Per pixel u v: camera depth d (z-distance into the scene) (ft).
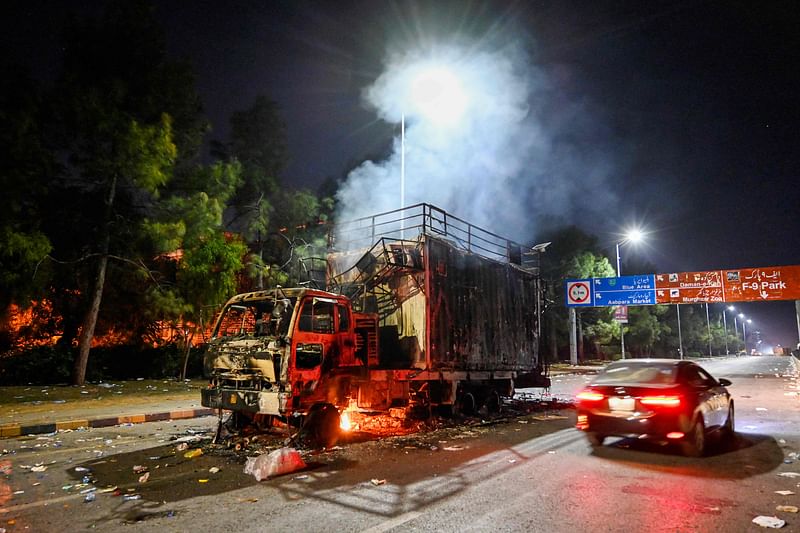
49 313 69.92
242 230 79.66
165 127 60.49
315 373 28.17
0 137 49.85
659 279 106.32
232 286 64.69
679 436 25.44
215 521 16.85
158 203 63.87
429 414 37.22
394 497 19.54
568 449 28.94
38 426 34.17
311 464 24.80
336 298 30.78
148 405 45.37
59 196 63.10
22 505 18.57
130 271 68.49
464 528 16.24
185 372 71.05
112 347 71.77
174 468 24.09
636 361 30.14
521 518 17.16
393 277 38.11
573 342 141.08
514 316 48.14
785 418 41.06
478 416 41.75
